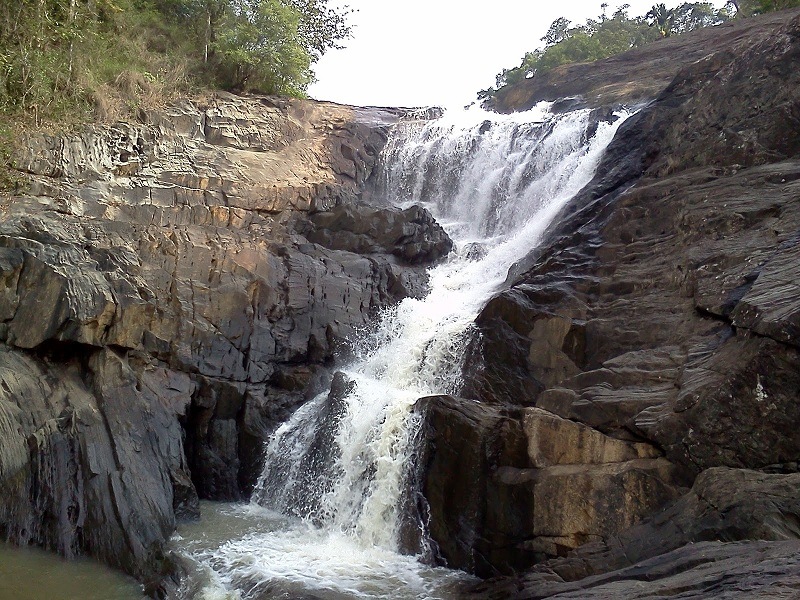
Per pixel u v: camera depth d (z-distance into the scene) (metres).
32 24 18.92
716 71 16.86
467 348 14.80
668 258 13.05
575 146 20.92
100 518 12.05
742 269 11.28
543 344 13.55
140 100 21.45
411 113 28.27
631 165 16.80
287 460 14.91
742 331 10.22
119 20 23.06
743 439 9.52
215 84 25.39
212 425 15.44
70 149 18.31
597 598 7.27
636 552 9.03
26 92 18.44
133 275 15.59
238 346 16.11
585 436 10.74
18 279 14.27
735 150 14.22
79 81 19.77
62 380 13.91
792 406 9.23
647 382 11.23
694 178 14.16
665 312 12.22
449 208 23.83
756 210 12.16
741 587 6.32
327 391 16.53
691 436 9.87
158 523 12.33
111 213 17.38
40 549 11.87
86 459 12.59
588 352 12.91
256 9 25.98
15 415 12.71
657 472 9.93
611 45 39.88
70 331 13.90
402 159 25.20
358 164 24.59
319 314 17.33
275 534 12.93
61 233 15.62
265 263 17.25
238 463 15.48
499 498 10.95
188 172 19.59
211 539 12.48
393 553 12.05
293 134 23.88
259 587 10.39
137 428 13.59
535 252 16.52
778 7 25.48
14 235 14.98
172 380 14.95
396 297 18.36
